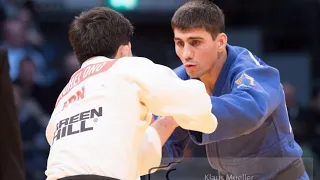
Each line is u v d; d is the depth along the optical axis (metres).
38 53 19.69
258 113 6.60
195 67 7.12
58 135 6.24
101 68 6.43
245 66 7.29
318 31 22.09
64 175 5.93
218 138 6.56
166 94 6.13
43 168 15.70
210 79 7.56
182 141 7.54
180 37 7.08
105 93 6.20
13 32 19.03
